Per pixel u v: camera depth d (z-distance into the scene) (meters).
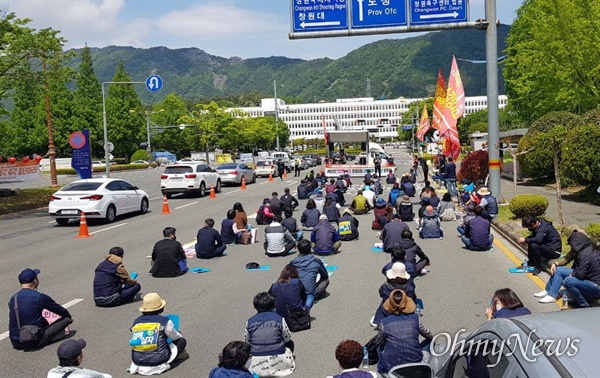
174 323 7.75
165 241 11.80
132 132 85.50
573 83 27.58
